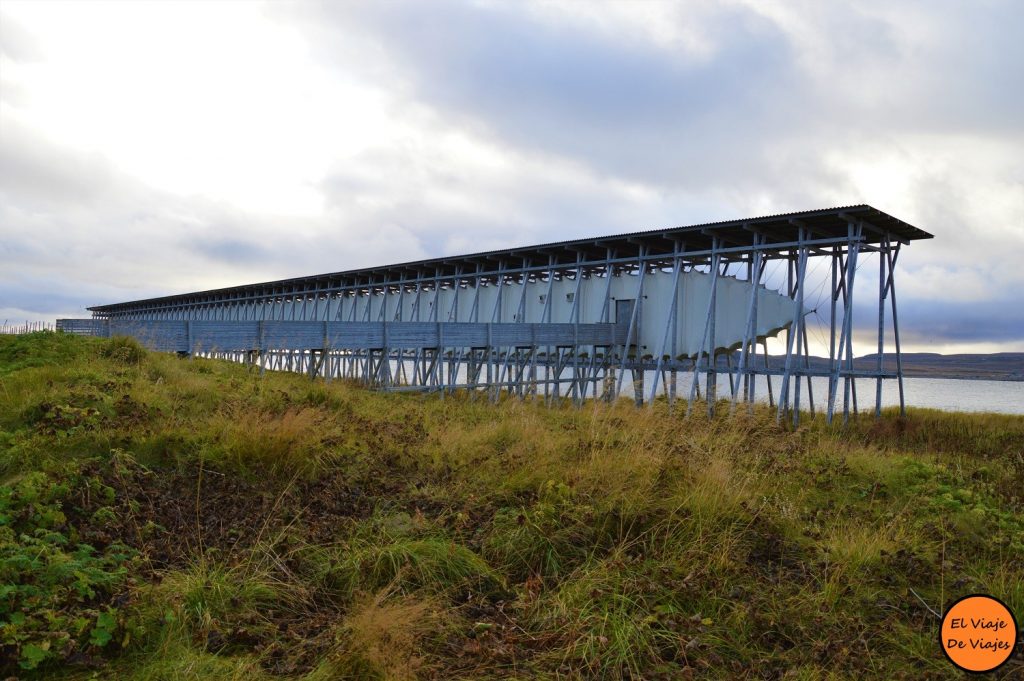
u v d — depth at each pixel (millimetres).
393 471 7715
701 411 11391
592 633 4375
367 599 4648
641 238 26266
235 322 16734
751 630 4734
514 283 34375
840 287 22875
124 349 12227
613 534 5941
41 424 7387
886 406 29328
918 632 4844
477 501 6613
